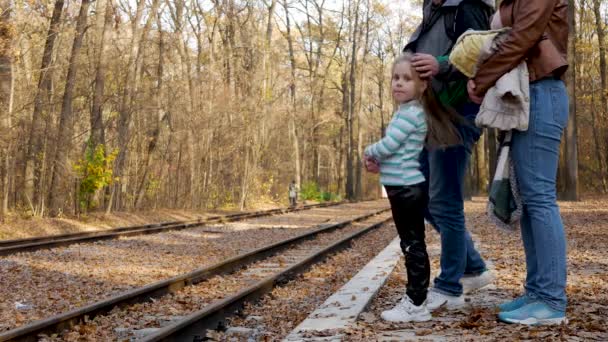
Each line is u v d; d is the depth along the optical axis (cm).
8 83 1950
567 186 3195
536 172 435
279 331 602
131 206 2670
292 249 1425
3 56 1934
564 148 3234
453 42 508
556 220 434
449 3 504
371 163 479
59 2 2186
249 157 3488
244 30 4109
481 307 523
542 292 439
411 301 476
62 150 2169
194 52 3578
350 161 5828
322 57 6216
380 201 5469
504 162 442
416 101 464
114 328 614
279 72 4419
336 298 592
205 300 772
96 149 2305
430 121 461
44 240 1569
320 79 5991
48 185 2172
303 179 5812
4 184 1883
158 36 3098
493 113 429
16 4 1945
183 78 3094
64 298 780
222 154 3272
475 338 407
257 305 743
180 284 848
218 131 3191
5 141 1923
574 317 464
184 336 559
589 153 5491
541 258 438
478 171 5009
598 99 4738
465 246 528
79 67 2684
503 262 923
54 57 2662
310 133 5959
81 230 1952
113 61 2708
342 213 3198
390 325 464
